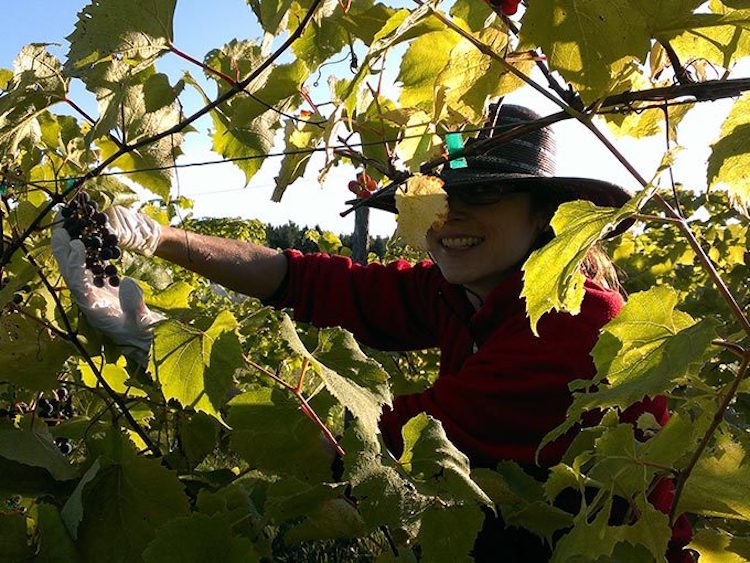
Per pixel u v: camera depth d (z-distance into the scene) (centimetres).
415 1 142
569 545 133
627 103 132
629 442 134
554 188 222
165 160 174
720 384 288
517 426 188
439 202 152
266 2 158
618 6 112
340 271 276
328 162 157
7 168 199
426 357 414
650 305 126
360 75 134
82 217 194
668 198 564
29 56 168
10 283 185
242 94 167
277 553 393
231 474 206
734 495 132
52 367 200
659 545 123
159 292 224
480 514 137
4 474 172
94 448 173
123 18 146
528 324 199
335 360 160
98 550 163
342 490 152
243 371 185
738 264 424
